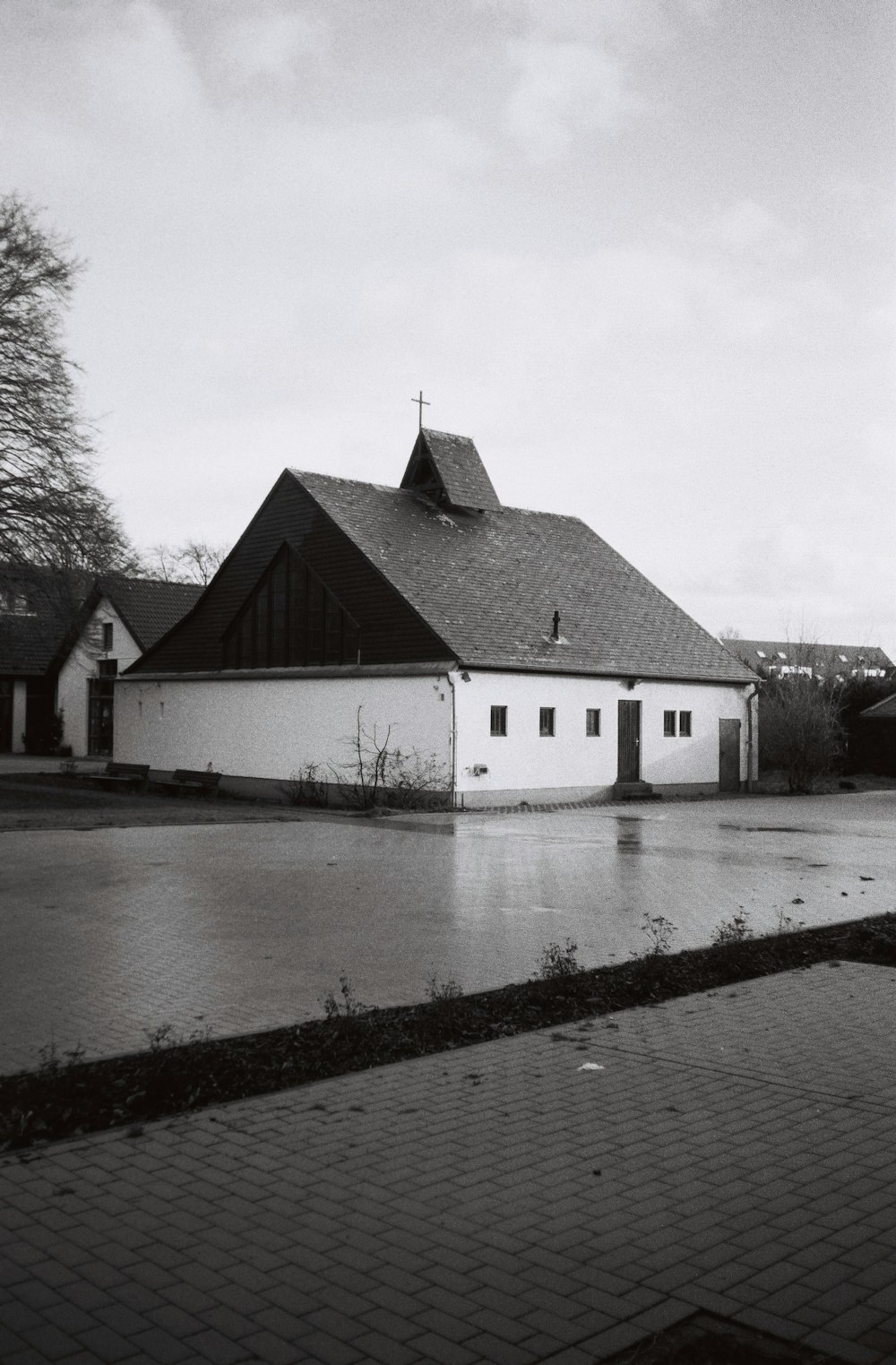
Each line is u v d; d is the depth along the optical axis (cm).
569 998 872
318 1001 870
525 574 3438
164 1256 437
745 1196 495
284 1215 474
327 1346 376
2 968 986
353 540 3095
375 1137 567
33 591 2892
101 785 3409
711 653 3684
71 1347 373
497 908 1332
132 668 3844
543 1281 420
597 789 3155
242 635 3441
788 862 1808
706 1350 378
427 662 2844
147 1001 870
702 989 918
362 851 1909
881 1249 444
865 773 4581
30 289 2756
